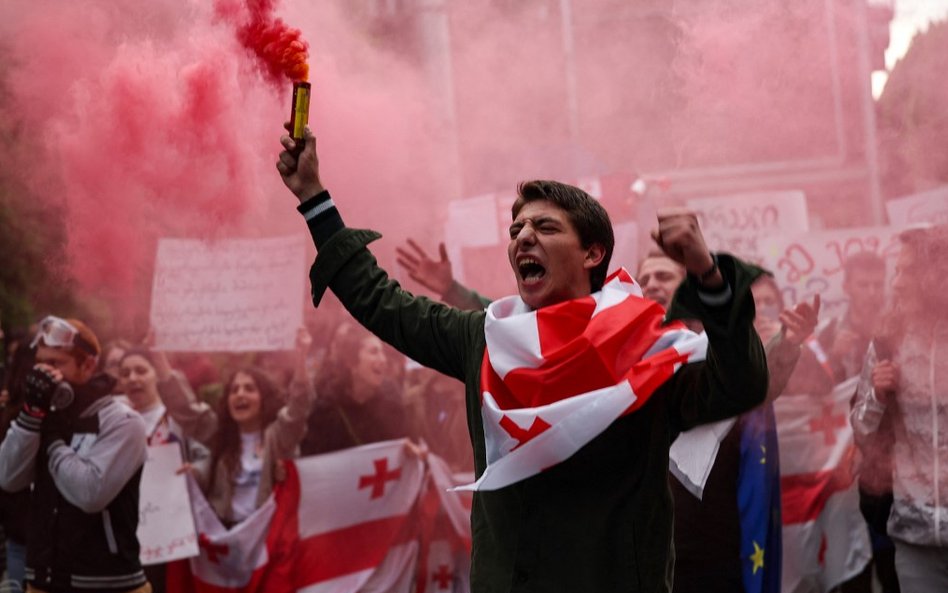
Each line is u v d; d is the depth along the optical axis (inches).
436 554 391.5
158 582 369.1
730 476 282.8
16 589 379.6
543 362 157.4
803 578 371.9
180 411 378.9
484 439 167.2
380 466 384.2
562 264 168.6
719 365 146.5
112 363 384.2
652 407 157.4
